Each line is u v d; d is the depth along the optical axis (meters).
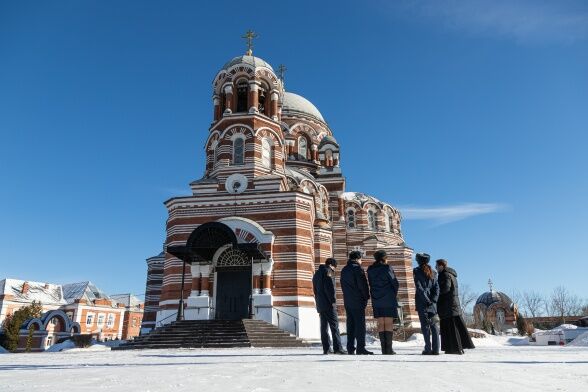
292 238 25.89
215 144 31.59
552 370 5.48
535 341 35.25
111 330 70.75
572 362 6.95
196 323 21.28
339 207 43.16
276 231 26.20
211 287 25.50
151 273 36.69
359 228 45.06
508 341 37.50
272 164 31.31
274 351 13.46
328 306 10.45
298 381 4.36
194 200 27.55
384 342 9.65
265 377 4.74
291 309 24.36
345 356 9.04
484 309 64.62
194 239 23.27
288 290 24.81
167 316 25.34
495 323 62.94
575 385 4.07
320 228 36.78
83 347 33.69
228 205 27.23
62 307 67.50
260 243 25.30
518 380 4.45
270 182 28.84
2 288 65.06
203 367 6.16
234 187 28.81
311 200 27.58
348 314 10.23
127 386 3.96
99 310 69.44
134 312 76.06
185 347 19.23
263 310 24.05
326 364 6.48
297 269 25.17
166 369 5.91
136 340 21.94
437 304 10.37
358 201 46.16
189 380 4.46
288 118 47.50
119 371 5.63
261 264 24.98
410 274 42.41
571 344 21.06
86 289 73.31
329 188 43.81
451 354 9.77
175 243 26.80
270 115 32.38
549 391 3.69
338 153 45.75
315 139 47.97
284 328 24.00
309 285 25.45
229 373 5.21
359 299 10.06
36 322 48.62
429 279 10.18
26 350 45.72
